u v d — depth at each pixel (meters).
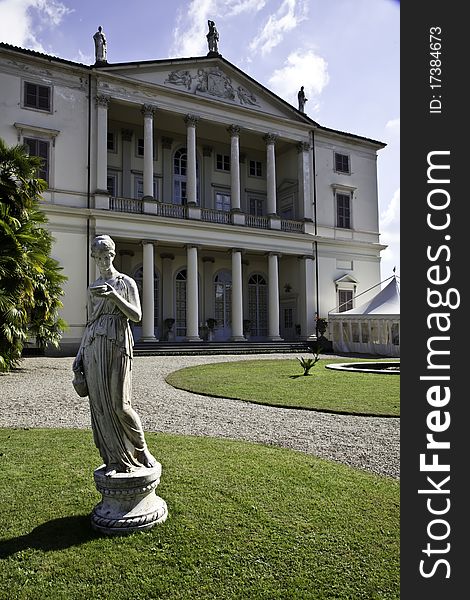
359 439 6.87
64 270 22.55
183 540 3.64
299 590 3.04
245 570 3.26
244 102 28.86
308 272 30.50
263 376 13.98
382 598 2.97
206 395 10.66
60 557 3.41
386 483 4.95
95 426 3.79
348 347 25.97
